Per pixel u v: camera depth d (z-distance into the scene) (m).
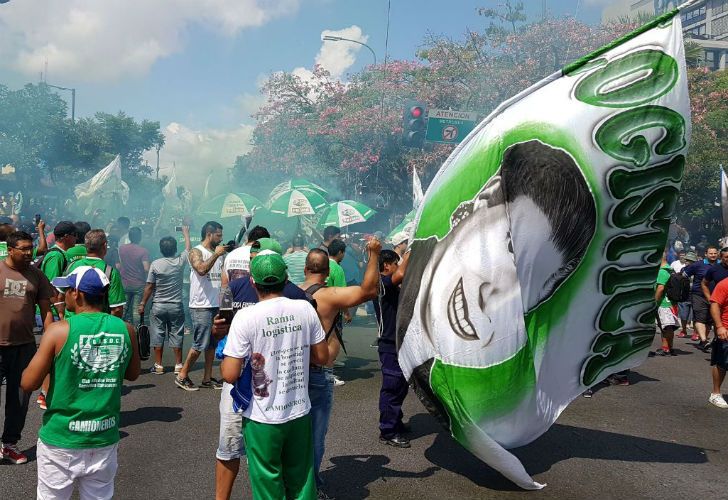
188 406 6.73
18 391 4.99
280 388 3.49
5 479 4.66
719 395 7.30
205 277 7.37
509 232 4.80
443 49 25.16
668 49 4.93
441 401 4.74
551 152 4.90
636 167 4.98
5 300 4.96
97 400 3.30
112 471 3.41
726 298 7.21
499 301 4.74
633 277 5.13
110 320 3.41
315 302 4.04
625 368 5.22
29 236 5.06
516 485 4.79
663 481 4.91
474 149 4.90
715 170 26.59
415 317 4.84
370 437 5.85
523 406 4.82
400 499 4.48
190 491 4.52
